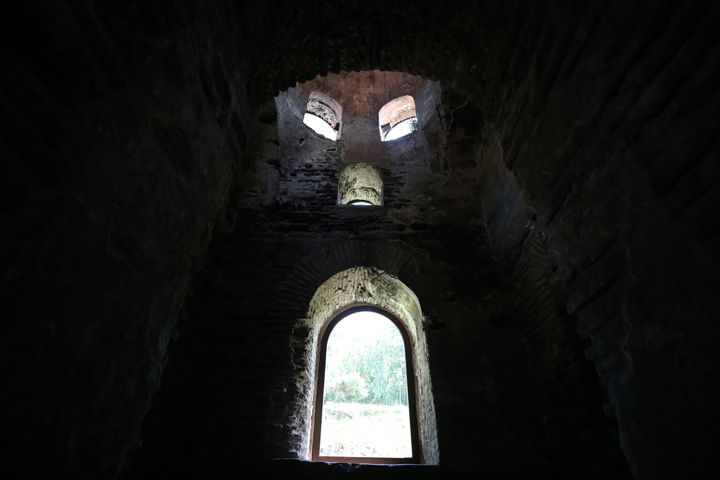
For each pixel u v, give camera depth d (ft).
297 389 13.94
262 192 19.45
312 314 16.05
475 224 18.62
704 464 4.34
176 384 13.16
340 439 14.96
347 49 9.74
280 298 15.94
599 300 6.07
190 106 6.07
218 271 16.65
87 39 4.09
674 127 4.64
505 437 12.77
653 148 4.92
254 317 15.42
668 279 4.78
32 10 3.52
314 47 9.46
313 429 15.08
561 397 12.74
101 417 4.54
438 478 10.62
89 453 4.35
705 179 4.30
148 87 5.06
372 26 9.16
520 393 13.65
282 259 17.16
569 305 6.84
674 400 4.72
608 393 5.96
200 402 13.43
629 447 5.46
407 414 15.83
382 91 26.12
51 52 3.72
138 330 5.19
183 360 13.69
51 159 3.75
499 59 8.31
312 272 16.71
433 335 15.08
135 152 4.91
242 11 7.38
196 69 6.13
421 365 15.84
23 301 3.50
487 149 18.67
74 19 3.93
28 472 3.54
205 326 15.10
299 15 8.54
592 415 11.74
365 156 22.02
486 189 18.70
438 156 21.13
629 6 5.10
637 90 5.12
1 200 3.34
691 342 4.49
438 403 13.50
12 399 3.39
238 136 8.12
